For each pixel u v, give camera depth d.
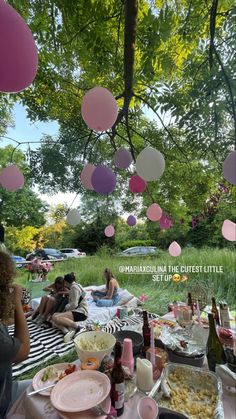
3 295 0.93
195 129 2.01
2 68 0.71
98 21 1.77
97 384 0.83
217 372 0.88
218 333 1.18
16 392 1.10
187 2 1.94
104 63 2.13
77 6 1.71
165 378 0.88
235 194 3.15
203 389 0.84
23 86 0.80
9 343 0.88
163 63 1.94
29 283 4.51
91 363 0.97
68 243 13.00
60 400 0.77
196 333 1.25
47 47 2.16
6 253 1.03
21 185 2.11
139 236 10.47
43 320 3.15
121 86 2.40
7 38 0.67
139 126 3.12
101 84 2.49
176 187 3.27
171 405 0.78
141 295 4.14
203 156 2.53
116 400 0.76
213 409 0.75
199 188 3.18
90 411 0.73
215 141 2.03
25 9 1.82
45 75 2.64
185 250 6.71
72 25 1.84
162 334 1.23
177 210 3.39
